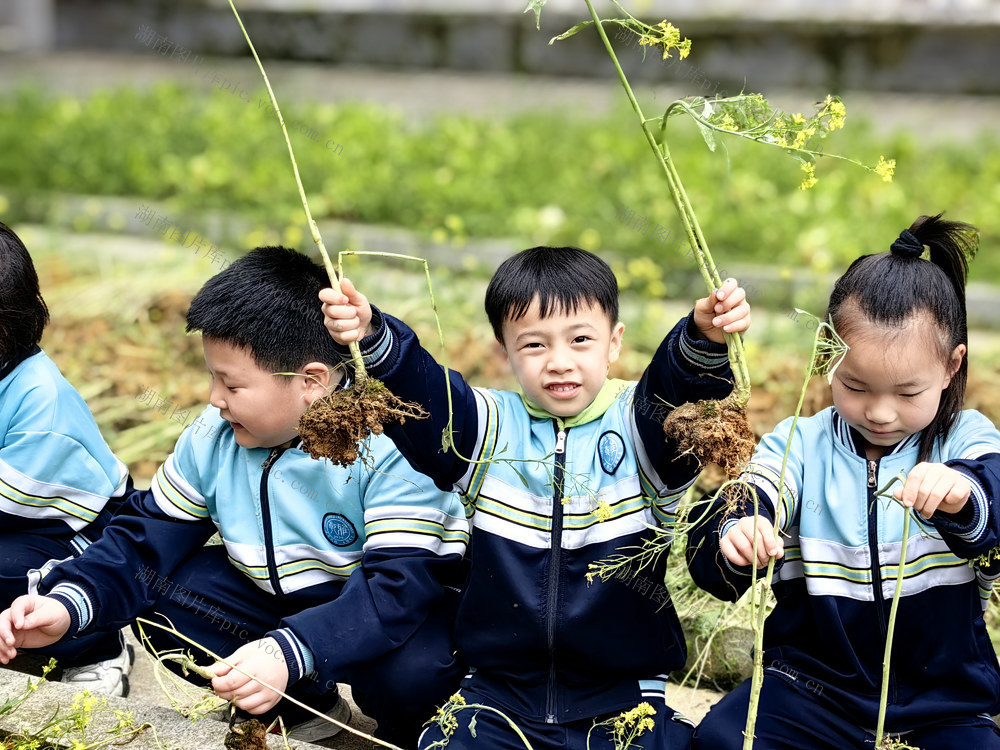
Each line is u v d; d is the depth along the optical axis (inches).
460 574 98.1
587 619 86.9
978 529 79.8
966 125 320.2
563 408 88.7
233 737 81.9
